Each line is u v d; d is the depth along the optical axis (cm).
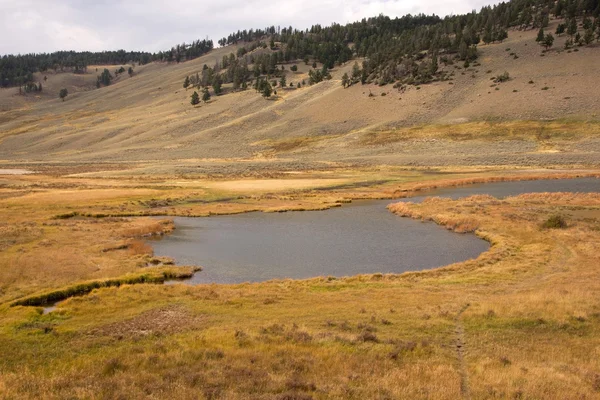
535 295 1995
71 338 1655
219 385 1180
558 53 16538
